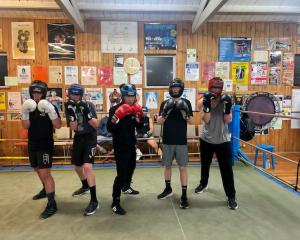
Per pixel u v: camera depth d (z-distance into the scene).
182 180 2.96
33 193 3.41
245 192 3.39
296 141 5.90
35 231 2.49
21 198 3.25
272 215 2.77
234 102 5.66
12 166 4.61
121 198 3.24
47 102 2.73
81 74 5.47
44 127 2.73
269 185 3.62
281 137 5.86
